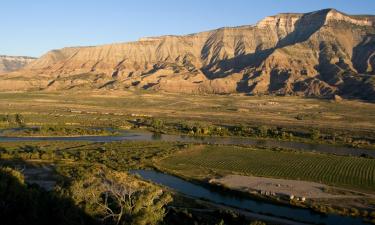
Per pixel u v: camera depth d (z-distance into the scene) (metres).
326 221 81.50
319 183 109.38
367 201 94.75
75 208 60.22
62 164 116.69
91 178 78.25
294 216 83.75
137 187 77.31
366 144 175.62
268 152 146.62
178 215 74.06
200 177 111.69
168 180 108.69
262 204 91.31
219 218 75.69
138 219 58.22
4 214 52.81
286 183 107.94
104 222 59.19
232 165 126.94
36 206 56.47
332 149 163.12
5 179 63.41
